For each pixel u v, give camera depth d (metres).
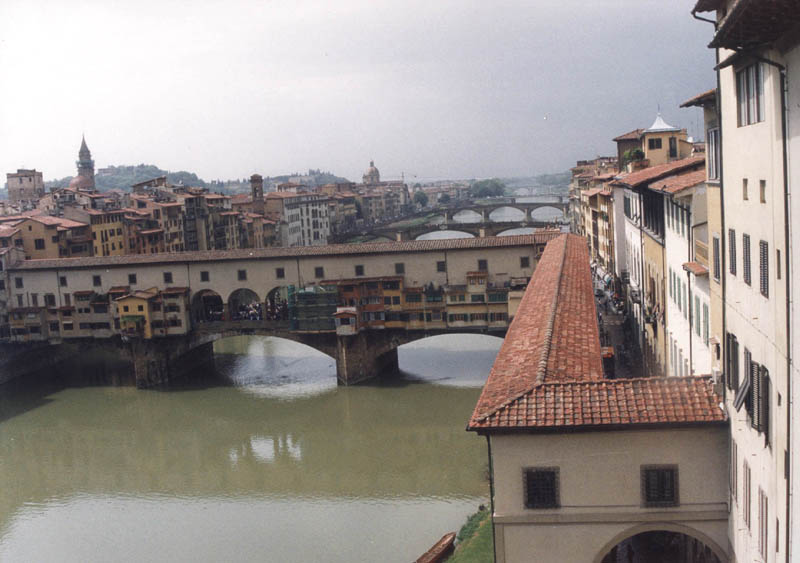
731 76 26.44
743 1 17.77
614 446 27.42
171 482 65.31
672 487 27.39
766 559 22.77
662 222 52.78
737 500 25.86
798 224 19.62
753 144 23.77
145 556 50.88
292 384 94.69
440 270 93.69
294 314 94.50
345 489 61.41
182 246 165.88
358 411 81.88
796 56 19.38
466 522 52.31
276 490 62.09
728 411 26.80
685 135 103.00
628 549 37.22
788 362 20.55
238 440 75.38
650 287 60.97
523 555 28.17
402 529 52.88
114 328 100.69
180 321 97.56
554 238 90.06
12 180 188.38
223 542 52.41
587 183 155.25
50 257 120.38
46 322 102.62
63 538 54.66
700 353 38.22
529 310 45.31
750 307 24.48
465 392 86.75
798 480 19.92
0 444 77.06
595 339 36.94
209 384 97.12
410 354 107.25
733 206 26.73
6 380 102.50
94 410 87.94
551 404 27.88
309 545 51.12
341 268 95.81
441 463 66.06
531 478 27.81
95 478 67.06
